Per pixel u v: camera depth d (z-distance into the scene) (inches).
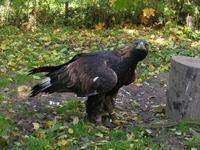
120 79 256.7
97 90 251.1
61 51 449.1
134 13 574.6
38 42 491.8
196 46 482.0
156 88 351.3
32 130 251.0
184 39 511.5
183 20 570.3
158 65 410.9
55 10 594.9
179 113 272.8
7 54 435.5
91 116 265.9
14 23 574.2
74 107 290.5
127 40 494.0
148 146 236.8
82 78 252.4
